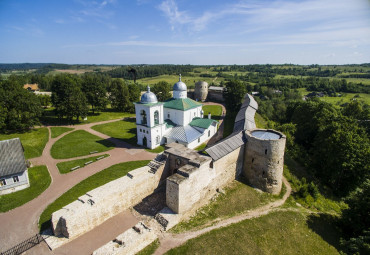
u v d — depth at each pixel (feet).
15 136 176.86
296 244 79.25
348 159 123.75
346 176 130.52
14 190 105.19
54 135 185.26
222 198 97.55
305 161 151.84
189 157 95.71
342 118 163.02
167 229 78.64
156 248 72.38
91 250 71.67
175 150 105.81
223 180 102.94
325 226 91.97
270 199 102.47
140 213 88.69
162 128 160.66
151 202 94.89
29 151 149.18
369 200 88.63
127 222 83.87
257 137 106.83
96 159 139.03
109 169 125.80
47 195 101.45
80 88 248.93
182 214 83.76
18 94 186.19
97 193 84.07
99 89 256.32
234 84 262.88
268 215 90.48
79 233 76.59
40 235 76.59
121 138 179.73
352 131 143.84
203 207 92.02
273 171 103.50
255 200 99.40
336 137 129.29
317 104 193.57
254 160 107.65
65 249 71.77
